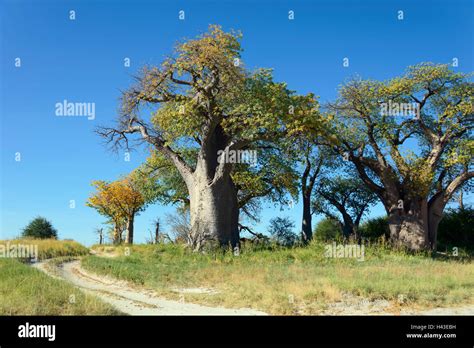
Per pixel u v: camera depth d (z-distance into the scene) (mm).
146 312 11484
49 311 10180
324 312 11367
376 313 11234
